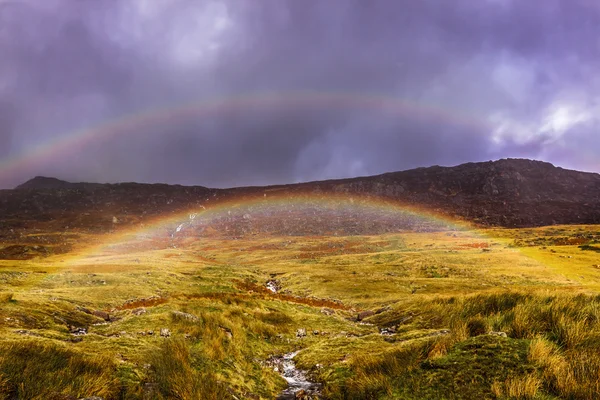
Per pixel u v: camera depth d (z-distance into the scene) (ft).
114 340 55.72
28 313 69.82
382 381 37.86
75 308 86.07
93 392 32.99
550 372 30.94
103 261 285.84
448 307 78.13
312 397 42.04
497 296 73.20
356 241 510.58
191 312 81.51
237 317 77.00
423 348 42.98
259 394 42.65
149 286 146.82
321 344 64.23
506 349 36.86
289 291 171.32
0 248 410.11
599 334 38.01
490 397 29.91
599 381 27.86
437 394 32.32
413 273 219.00
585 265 230.27
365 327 83.76
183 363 41.24
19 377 31.50
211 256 408.87
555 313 45.78
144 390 36.52
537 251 285.02
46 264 240.32
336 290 154.61
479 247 369.91
